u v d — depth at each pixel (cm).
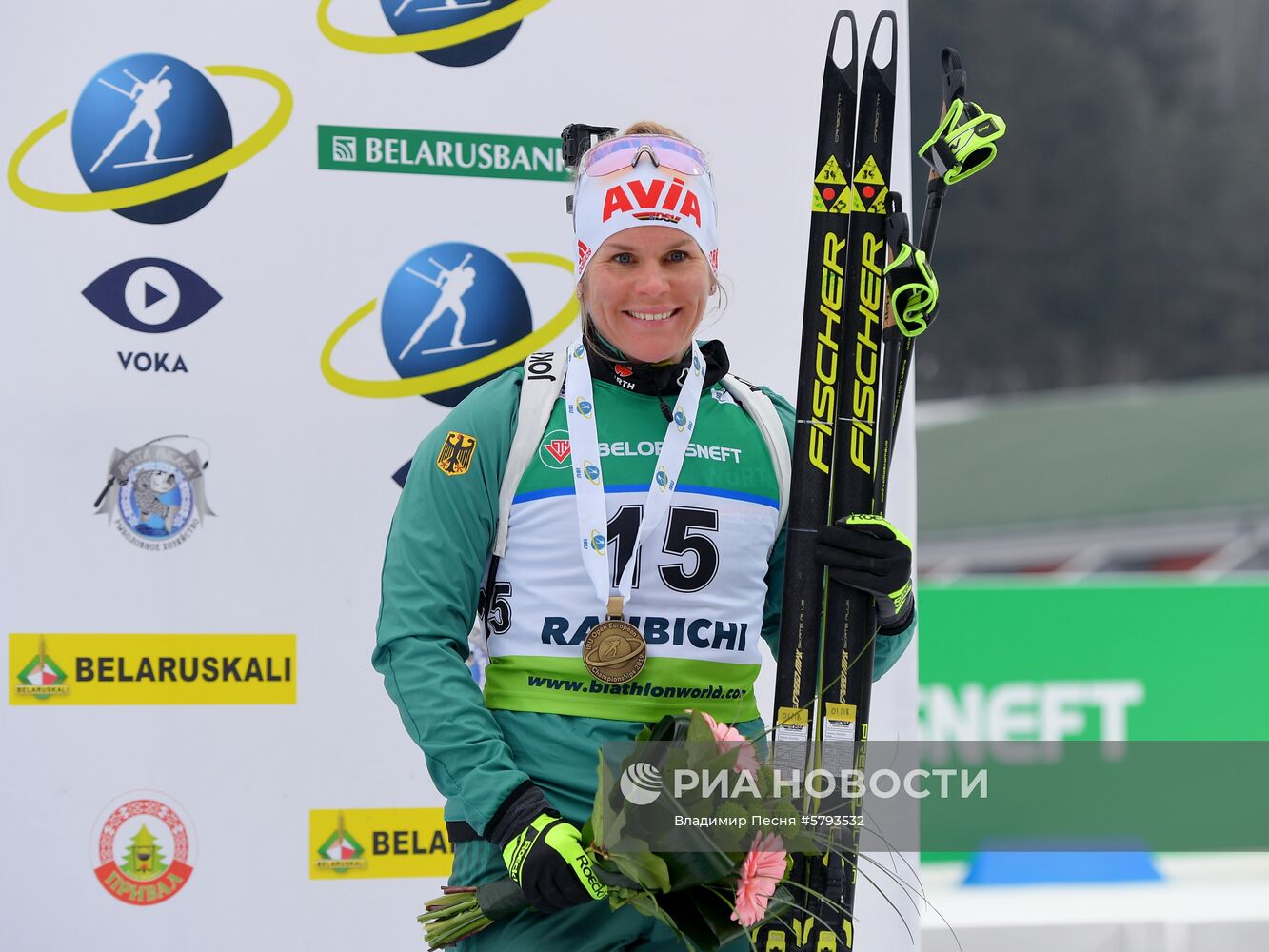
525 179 775
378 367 762
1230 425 2783
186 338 742
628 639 532
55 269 729
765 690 791
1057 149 3756
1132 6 3847
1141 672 1196
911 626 602
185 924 741
